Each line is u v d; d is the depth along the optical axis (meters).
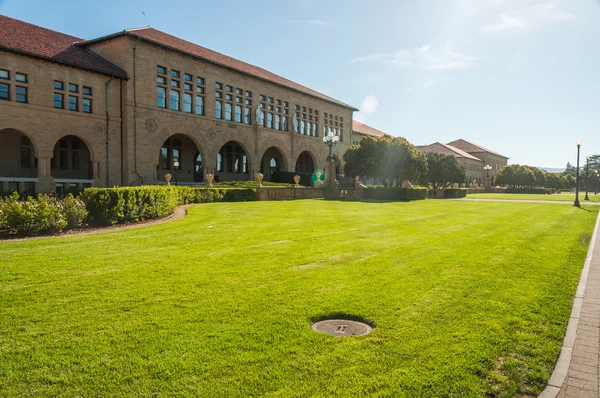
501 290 6.52
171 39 37.78
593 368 4.09
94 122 30.39
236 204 24.08
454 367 3.98
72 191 28.17
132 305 5.58
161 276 7.04
